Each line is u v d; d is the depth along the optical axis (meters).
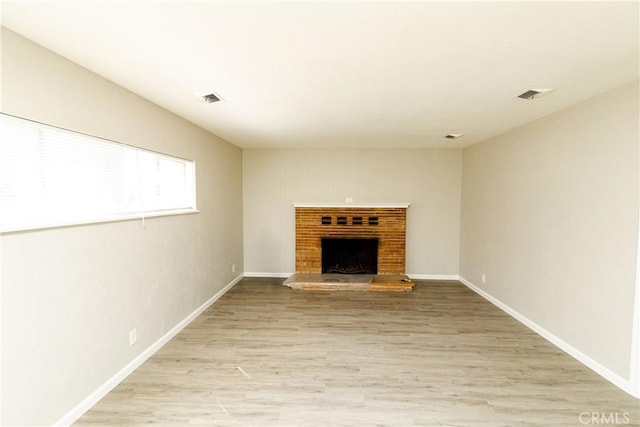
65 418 2.01
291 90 2.60
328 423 2.05
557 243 3.16
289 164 5.81
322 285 5.14
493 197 4.49
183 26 1.63
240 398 2.31
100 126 2.32
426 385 2.47
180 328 3.50
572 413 2.15
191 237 3.77
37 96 1.84
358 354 2.97
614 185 2.50
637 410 2.18
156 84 2.48
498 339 3.30
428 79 2.36
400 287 5.07
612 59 2.00
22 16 1.54
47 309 1.90
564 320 3.05
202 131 4.04
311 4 1.43
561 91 2.59
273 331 3.50
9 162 1.74
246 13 1.51
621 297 2.44
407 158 5.71
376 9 1.47
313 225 5.69
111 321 2.43
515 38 1.75
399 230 5.62
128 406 2.22
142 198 2.90
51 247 1.92
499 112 3.23
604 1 1.40
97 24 1.61
